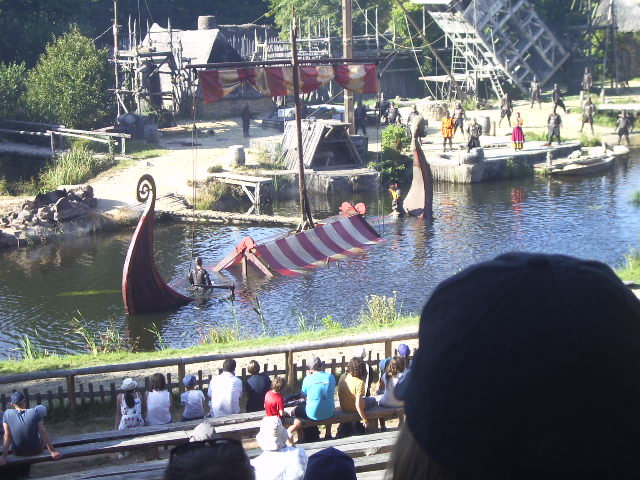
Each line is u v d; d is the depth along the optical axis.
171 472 1.88
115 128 45.50
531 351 1.00
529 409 0.98
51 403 12.42
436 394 1.03
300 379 13.13
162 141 46.66
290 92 27.78
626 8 61.78
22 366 14.92
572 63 62.19
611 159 42.06
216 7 77.00
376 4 69.12
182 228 33.00
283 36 69.06
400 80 64.88
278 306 22.23
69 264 27.95
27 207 32.62
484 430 1.00
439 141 46.56
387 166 40.88
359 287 23.58
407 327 16.20
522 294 1.03
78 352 19.17
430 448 1.02
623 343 1.00
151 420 10.62
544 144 44.56
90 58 46.59
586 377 0.98
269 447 7.25
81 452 9.38
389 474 1.09
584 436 0.97
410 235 29.61
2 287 25.16
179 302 22.73
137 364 12.11
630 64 64.50
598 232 28.59
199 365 14.46
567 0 63.44
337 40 60.94
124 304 22.75
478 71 58.53
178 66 53.53
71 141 42.78
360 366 9.97
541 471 0.98
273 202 37.66
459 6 55.44
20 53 54.91
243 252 25.66
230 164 39.62
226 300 23.06
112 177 38.69
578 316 1.01
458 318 1.05
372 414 9.85
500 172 40.59
